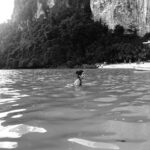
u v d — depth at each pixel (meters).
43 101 5.97
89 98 6.31
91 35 62.88
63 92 7.62
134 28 58.50
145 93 7.09
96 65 45.81
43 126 3.63
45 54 58.34
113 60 51.50
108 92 7.48
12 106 5.34
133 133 3.19
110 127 3.50
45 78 15.09
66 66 53.66
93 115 4.30
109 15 63.34
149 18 54.03
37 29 72.56
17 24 93.75
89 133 3.24
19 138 3.09
